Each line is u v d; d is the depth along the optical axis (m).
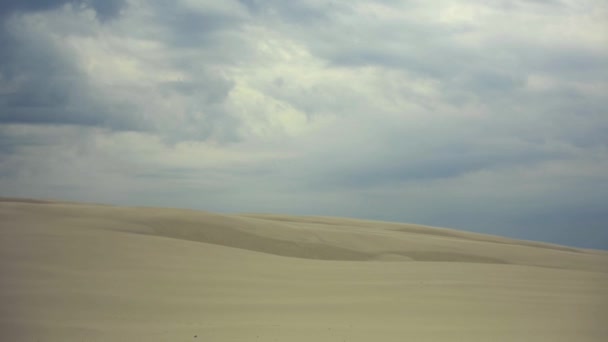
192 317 16.50
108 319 16.00
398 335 14.52
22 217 33.94
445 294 20.88
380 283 22.84
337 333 14.55
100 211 40.19
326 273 25.00
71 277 20.58
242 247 38.91
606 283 25.16
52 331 14.45
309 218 75.06
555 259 49.00
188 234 38.59
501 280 24.81
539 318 17.30
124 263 23.41
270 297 19.48
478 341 14.20
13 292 18.19
